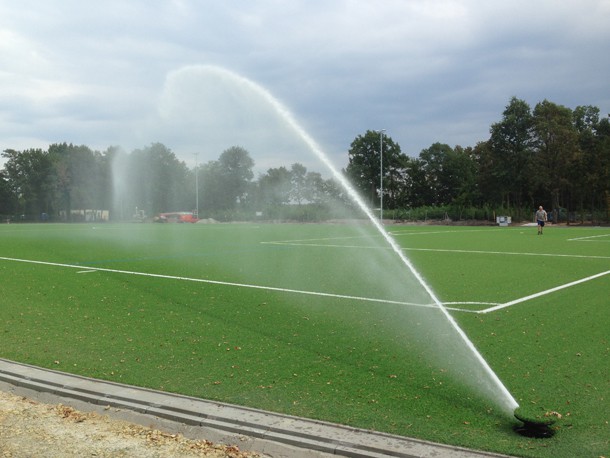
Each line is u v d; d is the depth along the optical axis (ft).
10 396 16.84
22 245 85.66
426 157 272.51
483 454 12.42
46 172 316.19
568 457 12.39
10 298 35.06
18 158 324.19
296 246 83.05
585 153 189.67
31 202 320.50
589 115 236.84
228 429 14.14
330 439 13.29
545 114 194.59
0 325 27.14
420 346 22.99
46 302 33.63
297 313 30.09
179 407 15.48
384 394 16.99
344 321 27.99
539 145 195.42
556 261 57.77
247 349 22.48
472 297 35.19
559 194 211.20
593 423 14.48
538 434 13.67
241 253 70.49
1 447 13.06
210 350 22.33
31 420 14.82
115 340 24.03
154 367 19.94
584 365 19.83
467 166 267.80
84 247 81.46
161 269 51.60
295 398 16.58
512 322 27.40
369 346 22.98
